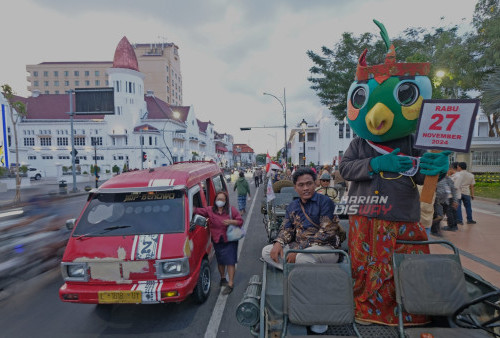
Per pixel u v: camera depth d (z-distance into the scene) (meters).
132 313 3.96
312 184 2.62
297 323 2.09
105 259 3.49
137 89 48.06
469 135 1.80
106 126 46.84
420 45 13.22
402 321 2.06
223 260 4.45
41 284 5.01
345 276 2.13
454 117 1.86
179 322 3.71
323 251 2.28
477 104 1.78
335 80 12.86
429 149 1.98
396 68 2.12
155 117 50.81
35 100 50.44
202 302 4.16
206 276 4.36
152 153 46.34
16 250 6.06
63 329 3.62
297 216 2.67
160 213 3.95
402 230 2.25
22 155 46.38
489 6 13.88
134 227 3.81
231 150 116.56
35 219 7.04
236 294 4.45
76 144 47.75
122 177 4.54
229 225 4.38
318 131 40.16
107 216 3.98
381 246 2.25
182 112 60.31
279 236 2.66
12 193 21.89
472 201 11.91
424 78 2.12
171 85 80.56
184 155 57.22
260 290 2.66
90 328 3.63
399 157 2.12
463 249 5.45
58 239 6.61
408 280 2.09
